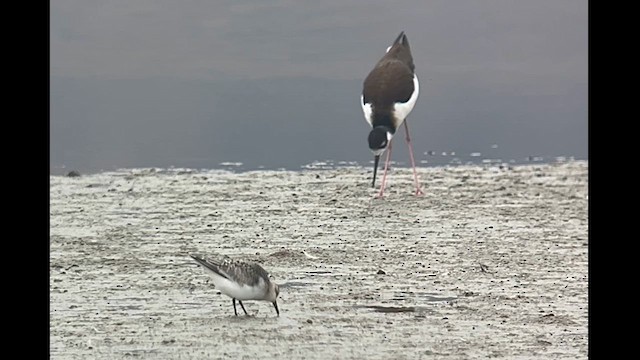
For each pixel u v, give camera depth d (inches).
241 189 729.0
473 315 439.8
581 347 394.6
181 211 661.9
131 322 427.8
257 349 388.5
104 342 397.7
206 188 730.8
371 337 405.4
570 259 544.4
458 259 545.3
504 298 468.1
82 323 424.8
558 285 492.1
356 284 494.6
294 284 495.8
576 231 611.8
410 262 539.5
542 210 669.3
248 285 430.0
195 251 560.1
